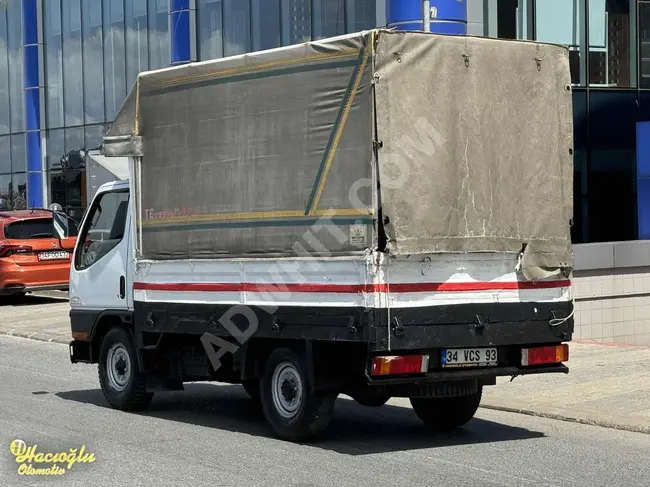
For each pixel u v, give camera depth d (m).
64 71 36.94
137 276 10.33
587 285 15.84
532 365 8.91
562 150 9.21
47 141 37.91
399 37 8.30
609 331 16.14
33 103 37.94
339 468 8.03
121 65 34.34
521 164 8.94
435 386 8.75
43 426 9.87
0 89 40.31
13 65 39.53
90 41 35.62
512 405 10.66
